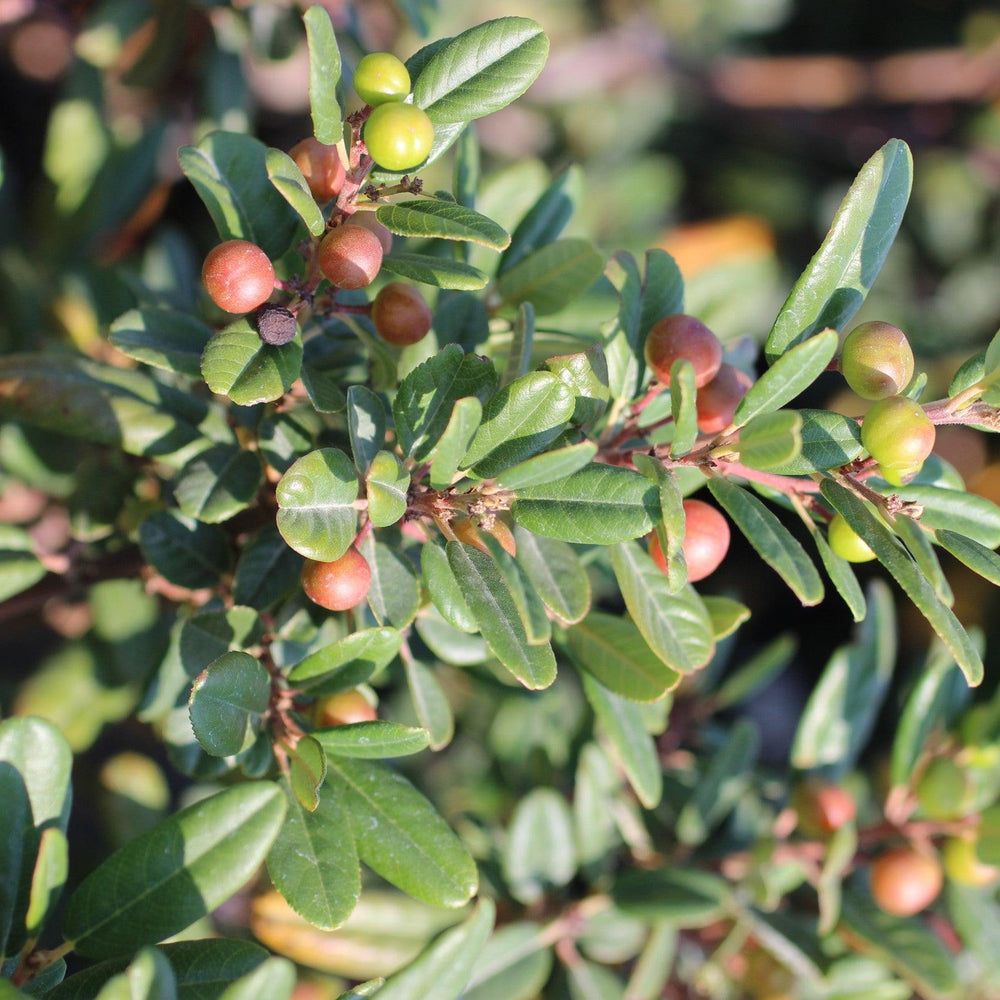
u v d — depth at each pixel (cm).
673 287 31
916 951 34
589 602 28
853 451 29
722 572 68
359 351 32
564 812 35
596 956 35
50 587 35
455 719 50
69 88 45
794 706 70
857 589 28
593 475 28
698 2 70
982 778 36
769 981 36
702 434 30
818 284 29
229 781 33
